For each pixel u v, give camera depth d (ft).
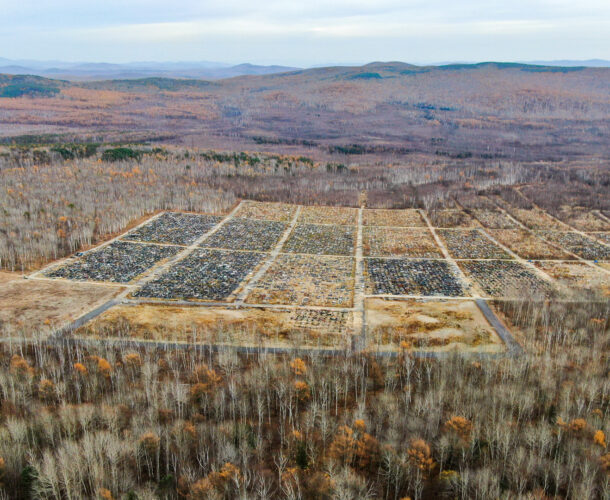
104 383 226.99
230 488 160.35
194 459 179.63
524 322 311.06
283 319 325.42
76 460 164.96
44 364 244.01
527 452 178.60
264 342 284.82
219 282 400.06
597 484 161.07
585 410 202.90
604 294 354.95
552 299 344.69
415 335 297.74
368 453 176.86
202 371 237.66
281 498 159.43
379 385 232.73
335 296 372.58
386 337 295.07
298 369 234.58
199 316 326.65
